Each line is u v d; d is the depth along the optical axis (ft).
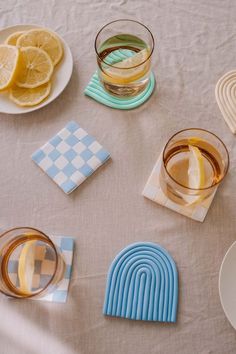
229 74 2.48
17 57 2.36
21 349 1.93
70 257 2.09
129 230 2.16
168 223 2.16
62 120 2.43
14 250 2.04
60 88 2.43
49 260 2.03
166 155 2.13
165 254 2.08
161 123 2.40
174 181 1.96
